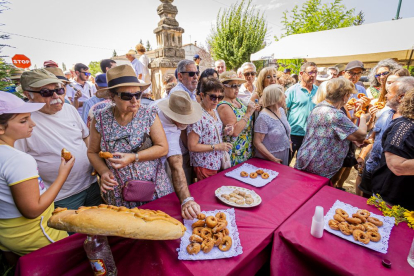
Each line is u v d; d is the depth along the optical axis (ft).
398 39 16.80
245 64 12.69
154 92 27.07
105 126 4.91
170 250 3.66
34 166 3.79
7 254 4.39
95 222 2.63
